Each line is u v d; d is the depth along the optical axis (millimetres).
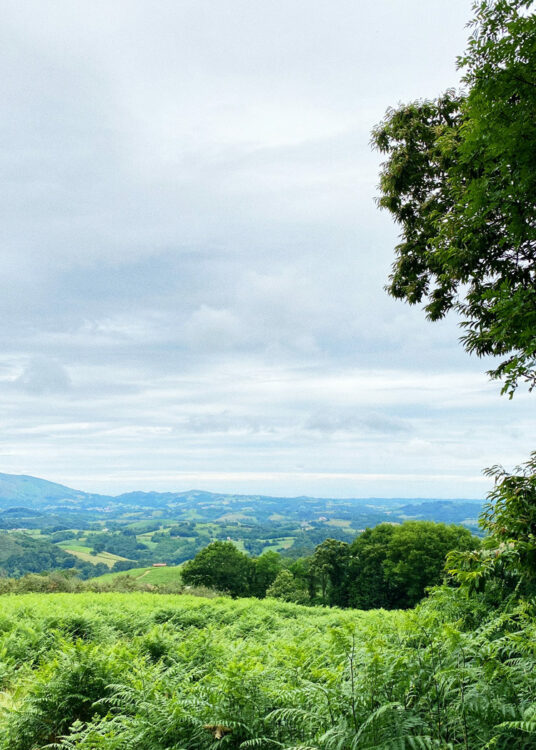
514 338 4395
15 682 6281
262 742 3775
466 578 4906
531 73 3678
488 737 3162
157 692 4621
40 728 4680
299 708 3846
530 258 6227
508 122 3918
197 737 3961
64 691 4949
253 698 4199
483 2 4367
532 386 5051
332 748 3258
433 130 8336
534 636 3906
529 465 5090
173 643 7379
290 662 5090
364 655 4133
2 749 4523
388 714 3445
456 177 6148
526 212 4332
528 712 2975
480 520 5348
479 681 3562
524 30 3637
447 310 8500
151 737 3992
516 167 4141
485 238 6156
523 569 4715
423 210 8547
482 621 5055
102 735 3857
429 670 3908
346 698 3729
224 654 6453
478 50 4020
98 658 5418
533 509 4754
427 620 4672
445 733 3375
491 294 4426
